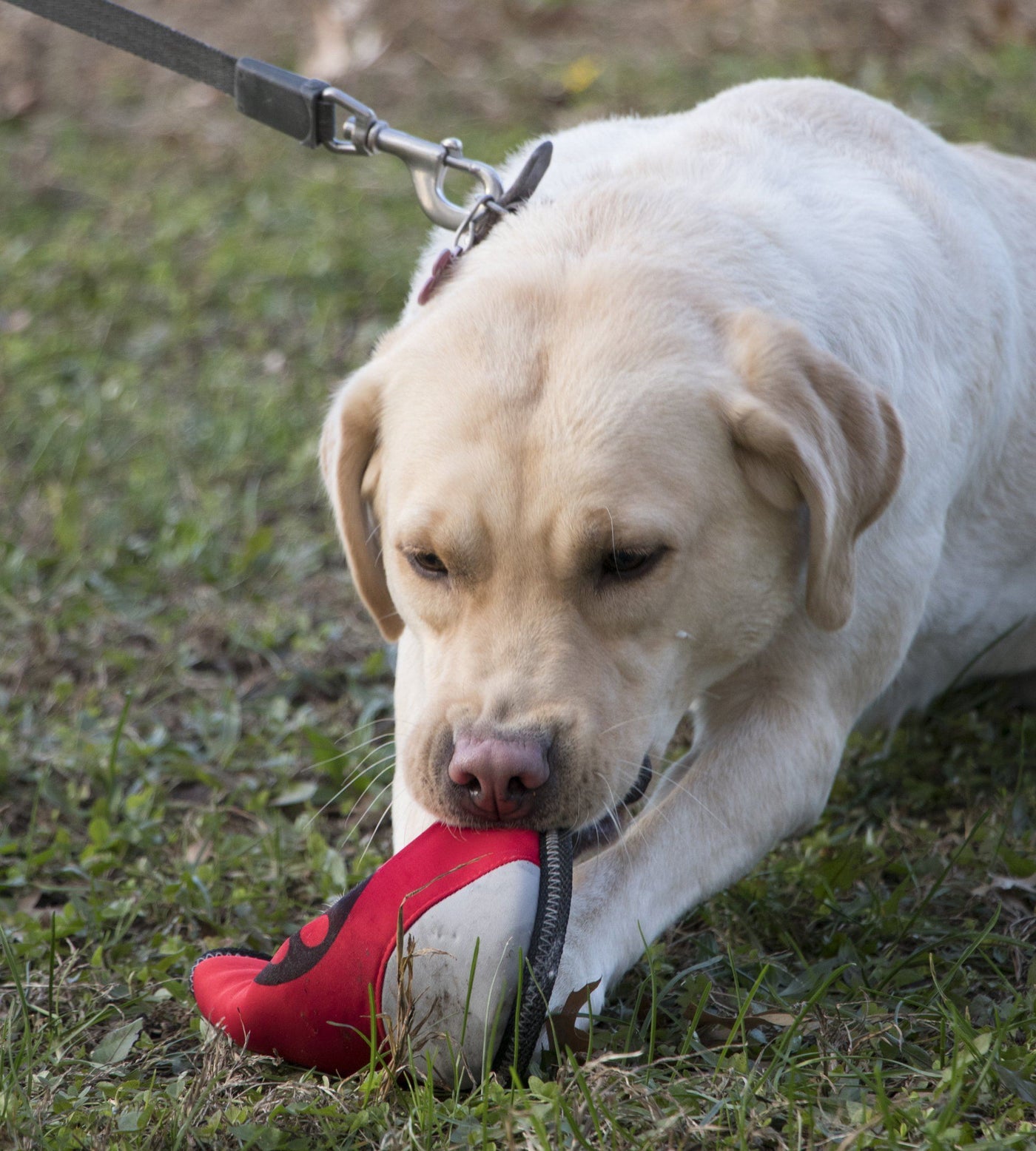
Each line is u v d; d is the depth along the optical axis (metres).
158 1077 3.32
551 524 3.31
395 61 13.42
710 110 4.63
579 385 3.40
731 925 3.91
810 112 4.55
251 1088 3.12
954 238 4.35
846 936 3.70
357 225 10.07
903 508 3.94
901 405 3.94
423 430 3.50
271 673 5.75
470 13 14.20
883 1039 3.20
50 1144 2.96
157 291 9.33
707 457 3.45
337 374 8.21
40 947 3.94
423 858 3.15
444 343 3.61
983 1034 3.13
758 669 3.96
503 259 3.87
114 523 6.71
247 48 14.27
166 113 13.07
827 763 3.96
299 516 6.89
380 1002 3.03
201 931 4.10
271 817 4.78
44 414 7.77
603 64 12.68
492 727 3.23
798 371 3.52
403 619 3.84
